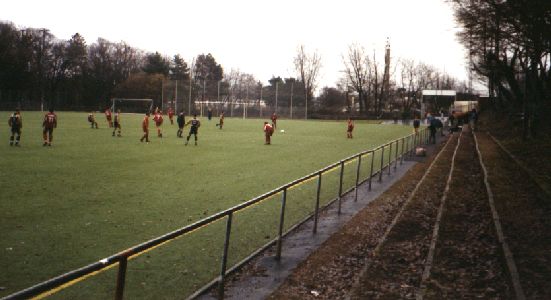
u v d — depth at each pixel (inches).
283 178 786.2
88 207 542.6
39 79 4517.7
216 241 425.4
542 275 308.7
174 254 386.9
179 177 775.1
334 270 346.6
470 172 865.5
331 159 1071.6
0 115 2876.5
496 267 336.2
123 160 978.1
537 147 1085.8
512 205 530.6
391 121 3690.9
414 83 5280.5
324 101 5191.9
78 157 1007.6
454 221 482.6
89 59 5083.7
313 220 505.4
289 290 306.2
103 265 174.9
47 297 296.5
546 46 812.0
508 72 1670.8
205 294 297.9
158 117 1630.2
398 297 287.6
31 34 4466.0
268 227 476.1
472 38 1074.1
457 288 297.1
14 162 899.4
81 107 4638.3
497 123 2180.1
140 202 576.7
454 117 2311.8
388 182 765.3
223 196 624.7
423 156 1147.9
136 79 4616.1
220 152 1185.4
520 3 756.0
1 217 487.2
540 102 1481.3
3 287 310.0
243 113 4175.7
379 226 478.9
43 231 441.4
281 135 1924.2
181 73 6289.4
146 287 317.4
